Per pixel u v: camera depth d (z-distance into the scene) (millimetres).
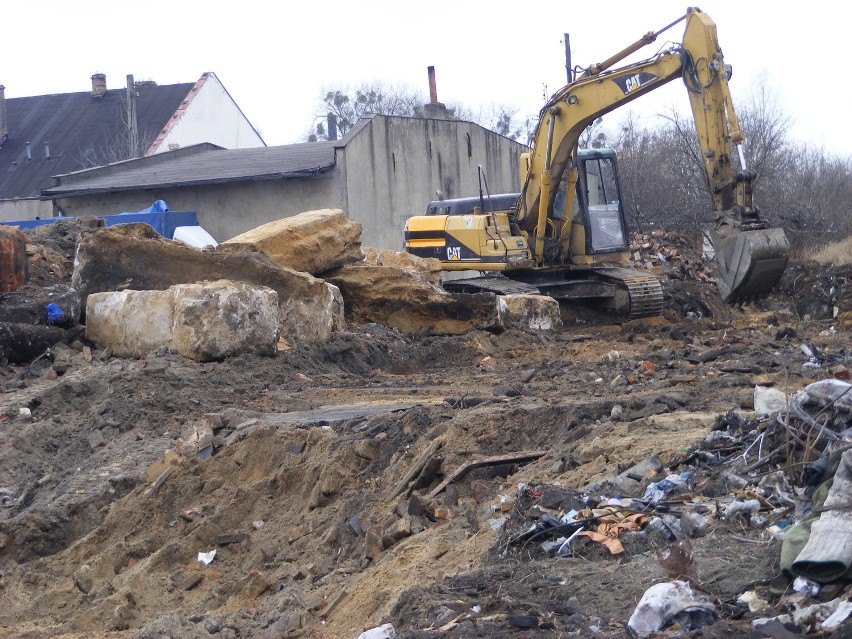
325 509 9391
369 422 10578
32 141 47031
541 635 5035
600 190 22578
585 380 12547
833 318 23984
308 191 29984
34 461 11836
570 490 7211
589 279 22656
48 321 15352
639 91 19250
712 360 13391
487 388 12977
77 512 10531
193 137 45875
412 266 21438
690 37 18062
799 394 7098
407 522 8195
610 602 5406
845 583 4934
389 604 6566
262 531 9594
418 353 16734
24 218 39844
